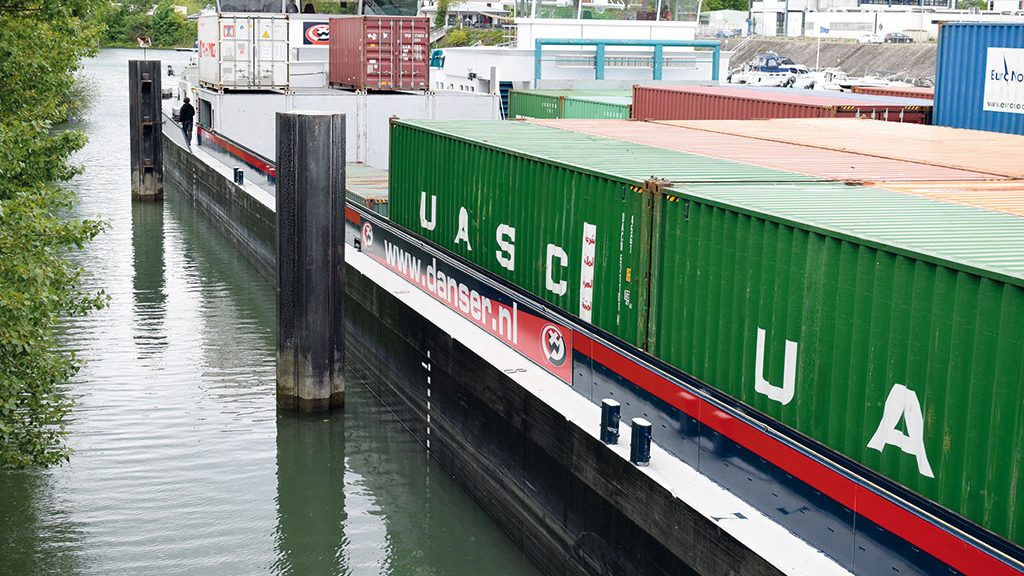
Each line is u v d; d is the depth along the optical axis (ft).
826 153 52.90
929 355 27.71
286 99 117.08
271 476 54.95
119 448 57.47
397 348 63.36
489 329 54.39
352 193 83.05
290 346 61.62
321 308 61.05
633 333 41.60
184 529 49.01
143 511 50.52
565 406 43.47
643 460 37.14
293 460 56.90
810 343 32.14
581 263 45.47
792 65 263.90
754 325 34.65
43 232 43.88
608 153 51.08
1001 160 50.67
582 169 44.98
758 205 35.42
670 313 39.32
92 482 53.36
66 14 90.58
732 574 31.99
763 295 34.09
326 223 60.03
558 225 47.50
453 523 50.29
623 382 41.68
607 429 39.14
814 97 87.40
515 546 47.91
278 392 62.69
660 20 147.33
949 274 27.07
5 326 39.40
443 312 59.47
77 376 68.59
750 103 84.23
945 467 27.40
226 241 115.44
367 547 47.96
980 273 26.02
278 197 60.23
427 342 58.18
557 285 47.96
